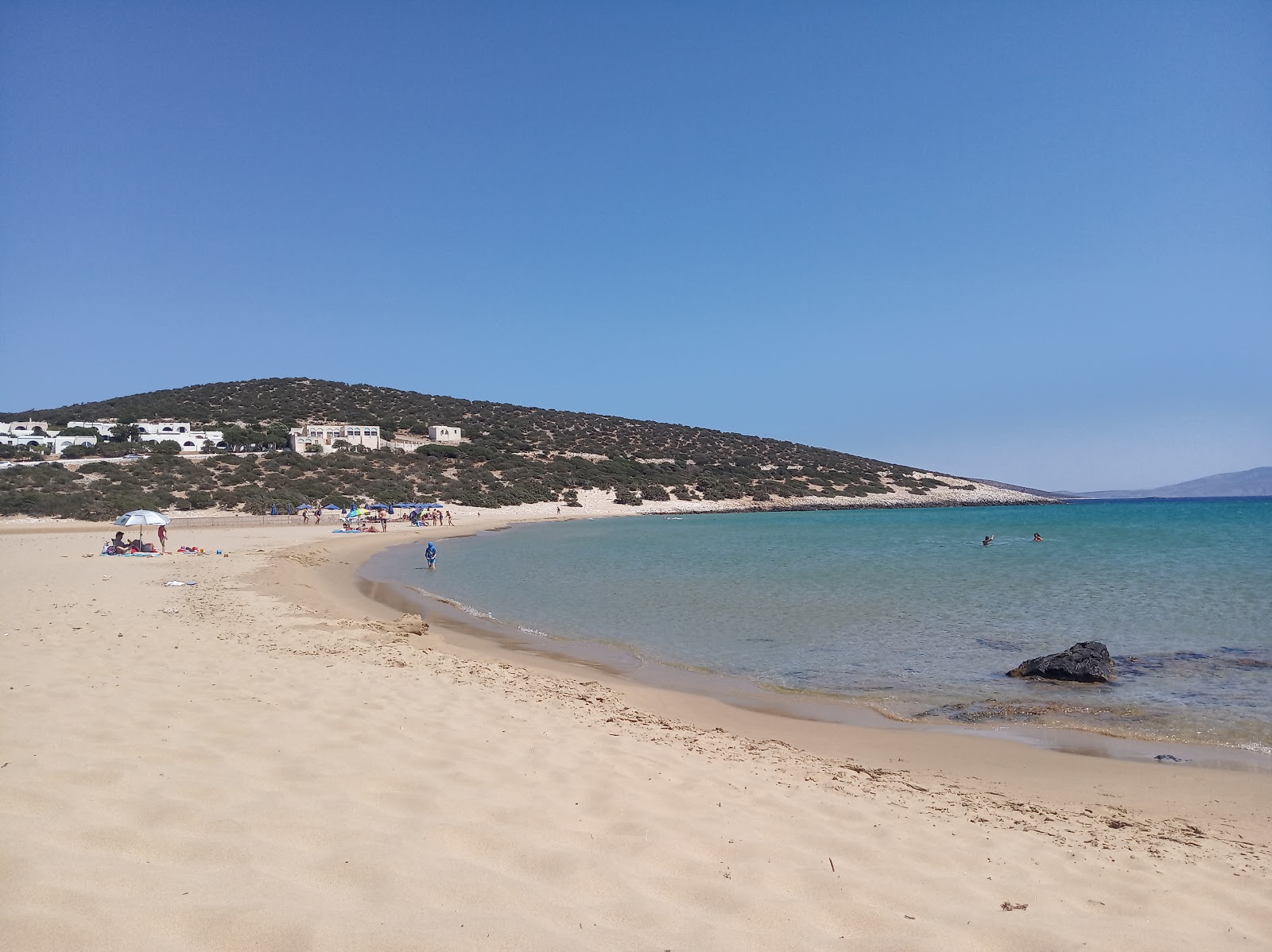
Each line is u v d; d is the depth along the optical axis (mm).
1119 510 102625
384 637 13703
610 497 96250
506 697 9570
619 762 6875
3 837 3789
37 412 101625
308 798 4895
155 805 4469
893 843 5434
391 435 104812
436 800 5152
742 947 3602
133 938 3027
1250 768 8570
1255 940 4273
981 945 3893
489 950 3262
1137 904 4691
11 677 7922
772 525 71438
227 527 53656
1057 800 7426
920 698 11938
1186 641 15875
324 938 3158
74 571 22750
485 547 45094
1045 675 13117
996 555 37188
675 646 16016
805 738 9680
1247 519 69875
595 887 4094
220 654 10477
